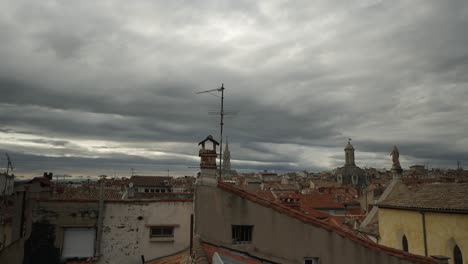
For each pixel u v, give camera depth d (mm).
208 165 14008
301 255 13312
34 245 15750
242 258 12016
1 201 33000
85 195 40625
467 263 21094
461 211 21234
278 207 13695
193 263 9281
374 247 13680
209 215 13375
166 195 41562
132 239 16703
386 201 30203
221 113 18844
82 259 16172
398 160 36938
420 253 24781
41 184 17516
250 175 182875
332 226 13750
